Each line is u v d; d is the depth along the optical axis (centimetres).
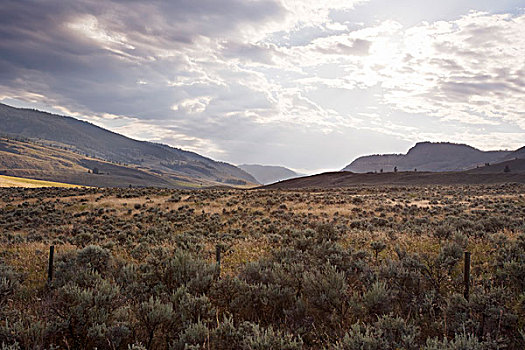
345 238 1609
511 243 1098
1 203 3984
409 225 2105
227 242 1684
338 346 483
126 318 600
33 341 530
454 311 598
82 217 3197
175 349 519
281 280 766
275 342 478
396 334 518
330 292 641
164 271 839
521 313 591
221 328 539
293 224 2500
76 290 634
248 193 5303
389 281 744
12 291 782
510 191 5684
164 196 4744
